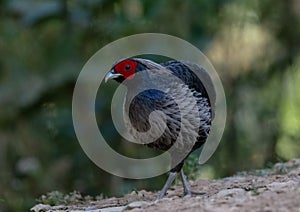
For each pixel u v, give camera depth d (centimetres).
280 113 1736
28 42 1733
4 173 1575
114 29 1582
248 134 1681
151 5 1527
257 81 1738
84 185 1575
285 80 1759
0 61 1695
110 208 881
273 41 1748
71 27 1611
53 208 966
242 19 1711
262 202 743
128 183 1468
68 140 1648
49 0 1588
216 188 988
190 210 748
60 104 1641
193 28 1608
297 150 1700
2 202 1230
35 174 1555
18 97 1612
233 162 1627
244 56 1728
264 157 1659
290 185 832
